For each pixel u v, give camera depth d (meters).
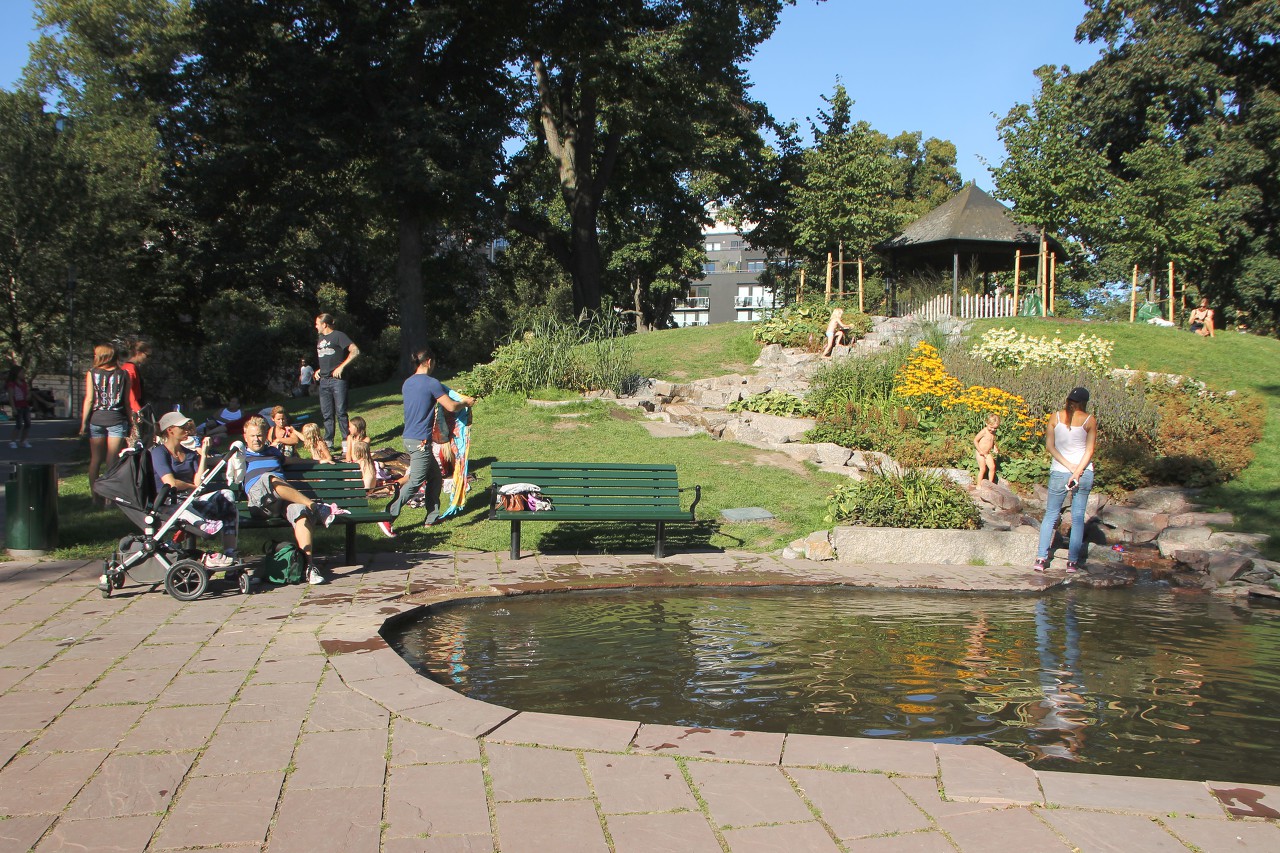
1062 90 26.89
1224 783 3.83
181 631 6.07
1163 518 11.67
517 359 15.68
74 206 26.20
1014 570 9.39
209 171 22.98
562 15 24.66
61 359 31.94
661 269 48.22
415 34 22.23
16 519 8.36
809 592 8.25
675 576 8.47
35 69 39.44
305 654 5.56
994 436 12.02
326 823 3.40
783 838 3.32
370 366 40.47
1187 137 35.09
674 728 4.38
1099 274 38.25
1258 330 38.72
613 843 3.27
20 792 3.63
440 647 6.16
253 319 39.44
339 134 23.17
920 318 22.38
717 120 29.44
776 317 21.08
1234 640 6.82
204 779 3.77
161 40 35.50
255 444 8.05
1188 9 35.19
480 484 11.69
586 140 29.11
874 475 11.03
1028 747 4.51
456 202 23.11
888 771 3.90
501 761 3.99
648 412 15.23
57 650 5.59
